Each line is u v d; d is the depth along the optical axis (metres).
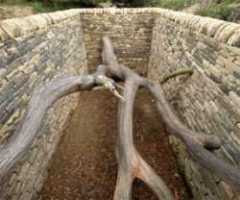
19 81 2.11
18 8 5.20
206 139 1.88
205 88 2.34
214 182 2.00
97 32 5.84
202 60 2.44
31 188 2.37
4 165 1.25
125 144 1.98
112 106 5.05
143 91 5.70
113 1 7.29
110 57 4.73
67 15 4.20
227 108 1.81
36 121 1.60
